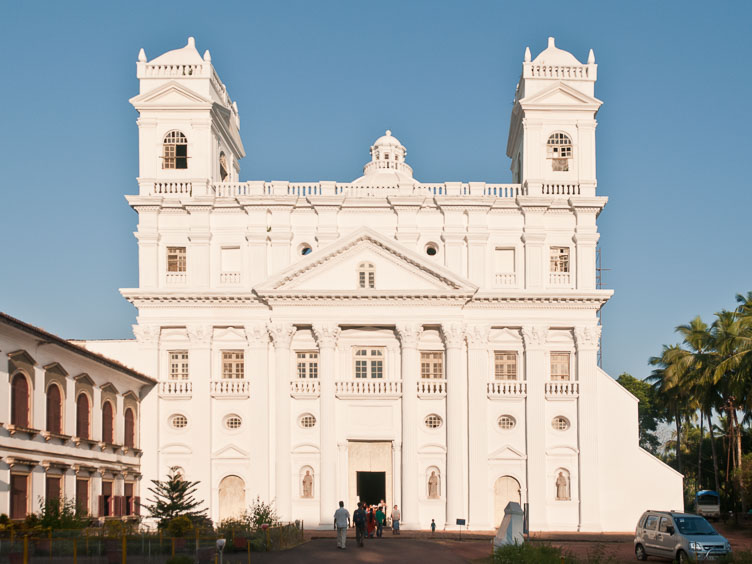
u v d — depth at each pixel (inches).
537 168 2544.3
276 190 2516.0
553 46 2623.0
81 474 1984.5
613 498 2420.0
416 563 1445.6
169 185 2527.1
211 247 2500.0
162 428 2431.1
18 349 1685.5
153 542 1487.5
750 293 3181.6
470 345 2445.9
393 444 2416.3
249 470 2406.5
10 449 1642.5
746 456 2942.9
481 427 2412.6
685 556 1454.2
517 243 2508.6
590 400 2431.1
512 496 2418.8
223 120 2699.3
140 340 2444.6
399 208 2501.2
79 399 2010.3
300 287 2429.9
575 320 2464.3
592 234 2496.3
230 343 2472.9
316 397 2431.1
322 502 2362.2
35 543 1352.1
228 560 1455.5
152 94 2534.5
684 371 3161.9
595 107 2551.7
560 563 1269.7
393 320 2426.2
